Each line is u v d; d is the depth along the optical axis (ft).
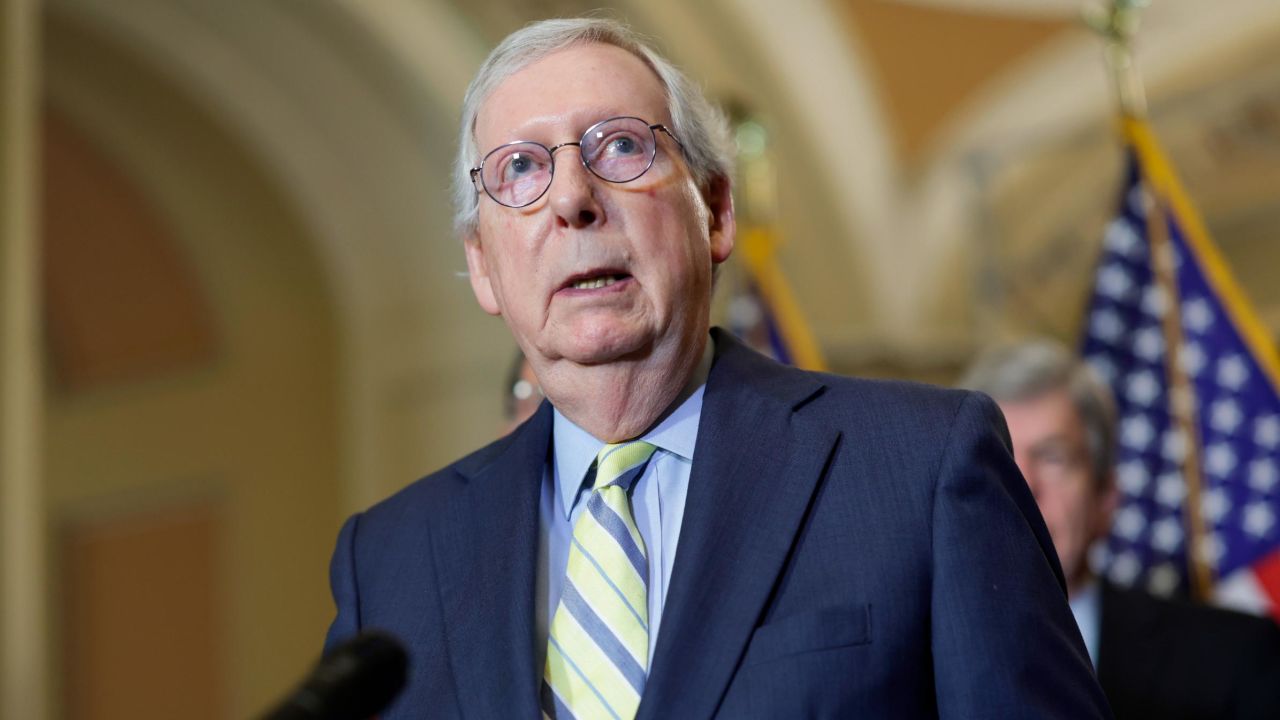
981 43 25.52
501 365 23.58
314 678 3.55
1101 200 25.34
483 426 23.77
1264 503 12.23
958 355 26.43
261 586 26.68
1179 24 24.22
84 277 27.89
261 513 26.89
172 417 27.94
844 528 4.60
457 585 5.07
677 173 5.08
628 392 4.95
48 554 28.63
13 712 13.08
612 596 4.73
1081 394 9.06
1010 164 26.07
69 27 23.41
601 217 4.86
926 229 26.48
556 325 4.87
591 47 5.18
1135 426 12.84
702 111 5.42
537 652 4.82
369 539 5.52
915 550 4.54
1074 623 4.72
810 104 24.86
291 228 26.27
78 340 28.81
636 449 5.01
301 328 26.53
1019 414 8.97
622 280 4.91
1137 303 13.12
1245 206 23.66
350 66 23.25
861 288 26.23
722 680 4.33
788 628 4.39
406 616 5.12
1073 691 4.49
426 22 22.03
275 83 24.09
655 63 5.30
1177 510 12.49
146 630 28.02
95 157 26.20
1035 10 24.89
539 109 5.01
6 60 13.74
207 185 26.21
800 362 14.75
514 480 5.23
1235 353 12.71
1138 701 8.91
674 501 4.96
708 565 4.57
